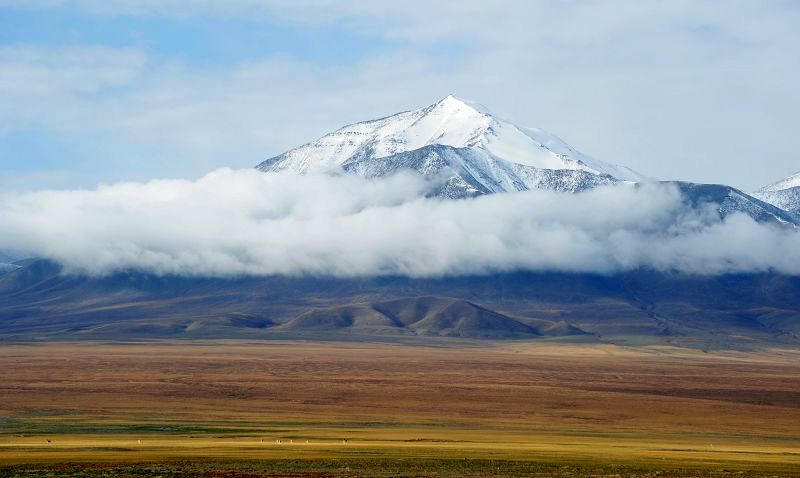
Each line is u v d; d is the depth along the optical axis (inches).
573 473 6781.5
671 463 7490.2
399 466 7037.4
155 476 6387.8
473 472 6761.8
